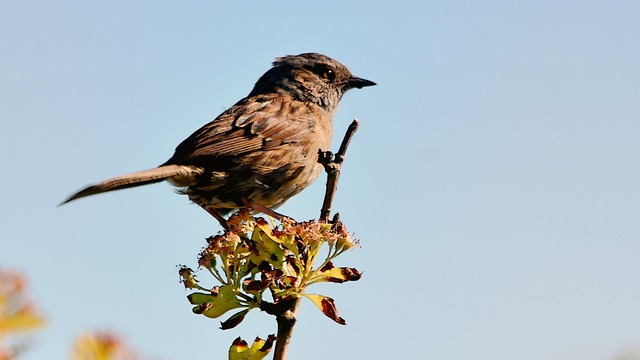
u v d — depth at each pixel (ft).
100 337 8.13
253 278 21.45
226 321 20.99
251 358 20.21
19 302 8.24
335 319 20.74
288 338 20.68
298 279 21.26
